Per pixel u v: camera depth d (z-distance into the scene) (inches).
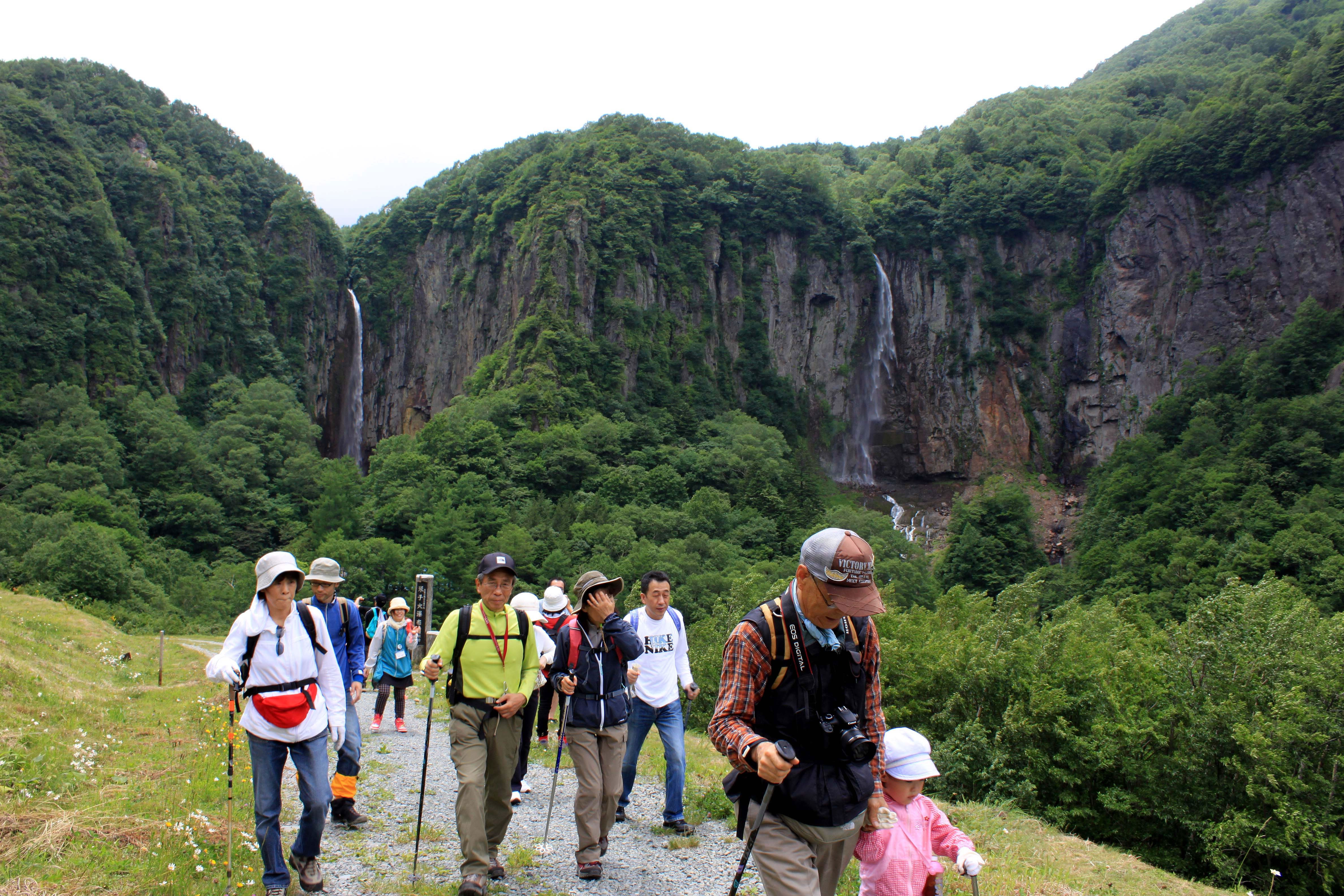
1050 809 532.4
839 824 175.5
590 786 303.0
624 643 314.2
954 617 874.1
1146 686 568.1
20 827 304.3
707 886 297.0
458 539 2888.8
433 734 625.3
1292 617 571.8
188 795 369.7
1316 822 470.6
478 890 265.6
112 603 2284.7
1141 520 3068.4
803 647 175.8
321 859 313.0
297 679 268.2
